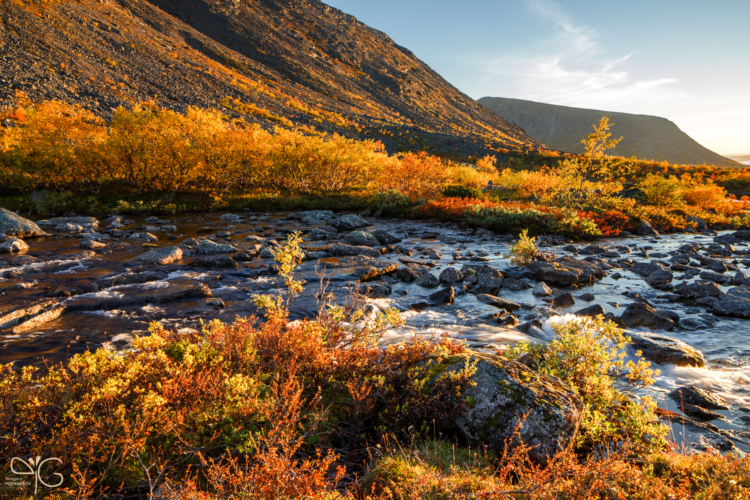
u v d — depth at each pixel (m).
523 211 20.23
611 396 4.21
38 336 6.61
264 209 24.77
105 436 3.15
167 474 3.06
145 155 23.02
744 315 8.38
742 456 3.88
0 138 25.20
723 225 24.59
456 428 3.90
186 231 16.78
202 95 78.69
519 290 10.45
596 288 10.65
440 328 7.65
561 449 3.31
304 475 2.70
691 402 5.00
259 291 9.47
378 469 3.15
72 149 22.20
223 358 4.29
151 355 4.02
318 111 113.88
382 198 25.05
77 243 13.60
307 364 4.48
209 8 171.00
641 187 30.05
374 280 10.77
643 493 2.84
